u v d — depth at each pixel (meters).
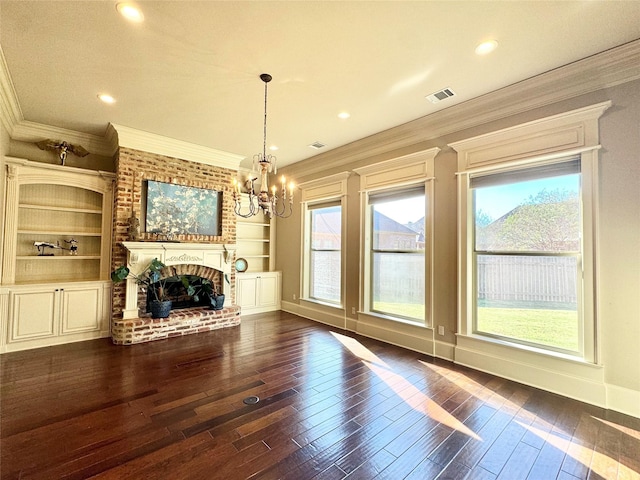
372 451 1.95
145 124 4.01
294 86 3.04
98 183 4.43
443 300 3.66
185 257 4.65
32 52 2.50
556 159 2.88
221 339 4.27
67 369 3.15
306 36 2.31
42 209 4.24
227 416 2.32
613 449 1.99
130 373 3.08
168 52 2.51
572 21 2.13
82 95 3.23
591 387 2.59
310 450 1.95
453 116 3.53
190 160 4.85
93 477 1.69
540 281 3.02
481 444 2.04
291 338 4.36
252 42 2.38
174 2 1.98
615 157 2.54
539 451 1.97
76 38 2.33
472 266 3.48
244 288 5.81
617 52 2.41
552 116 2.84
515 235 3.19
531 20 2.13
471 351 3.36
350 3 1.99
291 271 6.11
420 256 4.03
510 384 2.94
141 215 4.39
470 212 3.48
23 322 3.67
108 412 2.35
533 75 2.82
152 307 4.26
